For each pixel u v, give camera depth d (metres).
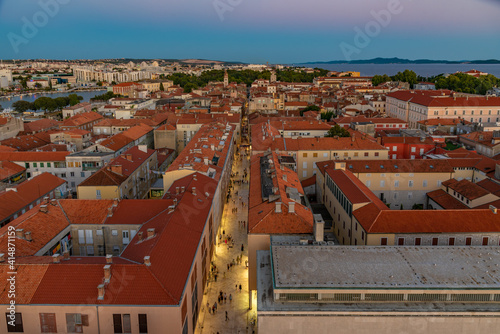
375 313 53.19
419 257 62.50
